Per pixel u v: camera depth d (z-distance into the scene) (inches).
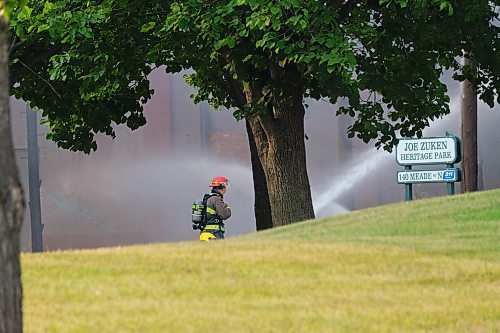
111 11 1466.5
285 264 815.1
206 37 1386.6
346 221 1139.9
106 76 1539.1
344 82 1427.2
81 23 1403.8
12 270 450.3
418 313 686.5
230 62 1448.1
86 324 640.4
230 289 733.9
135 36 1502.2
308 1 1327.5
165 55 1605.6
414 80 1638.8
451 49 1606.8
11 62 1568.7
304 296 724.0
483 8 1558.8
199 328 637.9
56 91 1702.8
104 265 798.5
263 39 1300.4
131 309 676.7
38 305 682.8
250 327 643.5
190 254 853.8
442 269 813.9
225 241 1000.2
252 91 1519.4
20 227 454.3
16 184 452.1
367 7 1584.6
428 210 1157.1
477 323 672.4
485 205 1156.5
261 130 1547.7
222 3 1362.0
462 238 986.7
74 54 1473.9
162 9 1489.9
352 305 703.7
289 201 1517.0
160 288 731.4
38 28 1400.1
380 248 900.6
